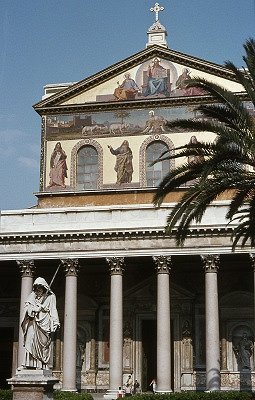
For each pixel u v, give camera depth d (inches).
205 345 2101.4
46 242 2044.8
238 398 1594.5
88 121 2265.0
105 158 2230.6
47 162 2258.9
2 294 2309.3
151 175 2196.1
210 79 2192.4
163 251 1972.2
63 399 1333.7
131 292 2206.0
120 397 1667.1
